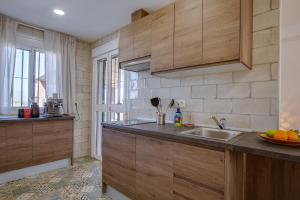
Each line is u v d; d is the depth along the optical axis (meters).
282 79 1.46
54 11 2.49
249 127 1.71
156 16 2.04
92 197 2.14
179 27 1.80
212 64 1.57
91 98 3.72
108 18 2.70
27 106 2.99
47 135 2.79
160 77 2.42
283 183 1.44
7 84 2.63
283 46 1.46
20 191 2.23
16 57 2.89
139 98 2.80
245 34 1.52
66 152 3.02
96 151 3.56
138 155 1.82
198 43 1.65
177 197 1.49
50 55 3.08
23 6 2.37
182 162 1.46
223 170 1.23
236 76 1.80
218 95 1.93
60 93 3.17
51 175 2.71
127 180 1.94
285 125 1.44
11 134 2.43
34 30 3.01
